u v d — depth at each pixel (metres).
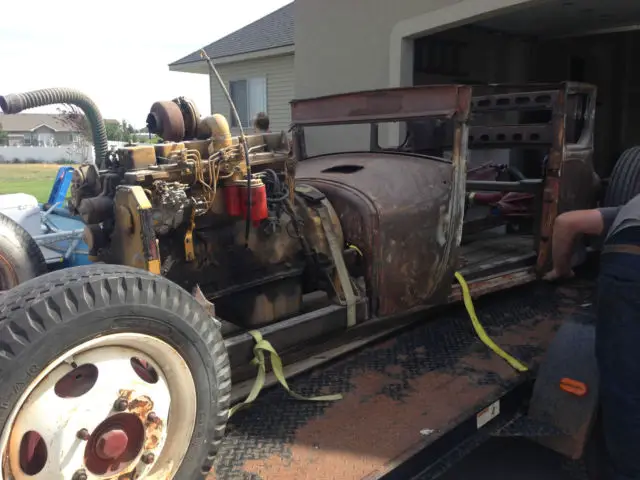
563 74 10.77
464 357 2.80
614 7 7.66
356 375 2.61
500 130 4.50
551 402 2.33
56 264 4.38
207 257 2.35
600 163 11.65
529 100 4.07
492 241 4.59
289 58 12.68
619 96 11.94
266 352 2.35
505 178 5.08
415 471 2.03
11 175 21.98
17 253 3.16
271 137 2.52
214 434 1.78
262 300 2.57
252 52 12.93
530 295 3.79
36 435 1.54
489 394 2.42
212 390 1.76
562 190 3.65
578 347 2.36
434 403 2.35
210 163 2.21
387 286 2.75
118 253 2.15
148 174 2.08
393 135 4.58
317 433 2.12
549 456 2.88
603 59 11.51
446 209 2.90
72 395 1.55
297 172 3.30
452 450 2.20
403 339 3.04
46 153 37.81
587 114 3.90
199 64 14.47
